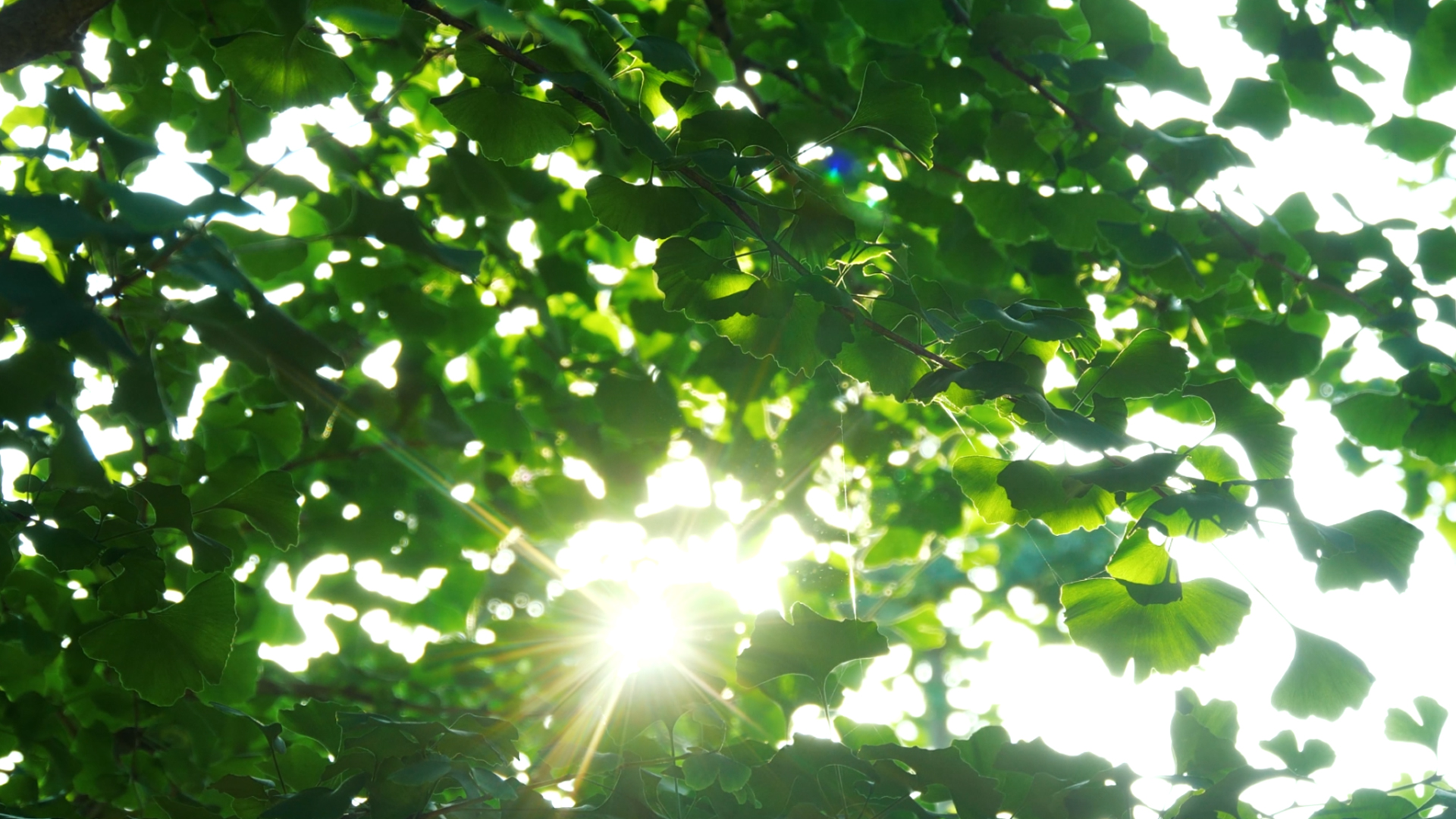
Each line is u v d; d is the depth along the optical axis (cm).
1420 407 123
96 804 128
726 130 98
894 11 130
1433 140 133
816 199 99
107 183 92
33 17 102
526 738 127
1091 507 98
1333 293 130
